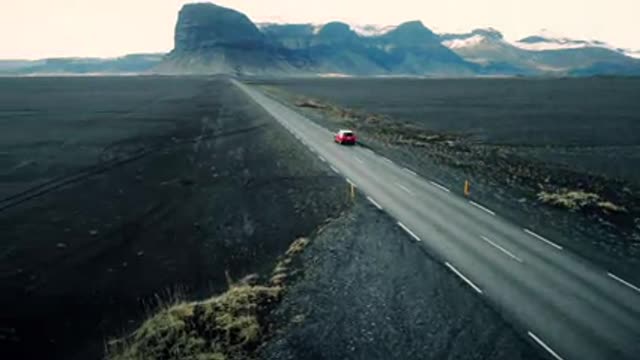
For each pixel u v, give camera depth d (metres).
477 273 23.12
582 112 110.38
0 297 24.19
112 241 31.22
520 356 16.89
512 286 21.83
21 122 91.19
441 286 21.95
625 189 41.94
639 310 19.75
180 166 51.94
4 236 32.19
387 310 20.20
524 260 24.70
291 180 43.50
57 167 52.47
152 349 18.22
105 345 19.94
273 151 57.03
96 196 41.34
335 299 21.28
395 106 128.62
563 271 23.39
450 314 19.66
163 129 79.75
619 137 73.06
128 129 80.44
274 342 18.30
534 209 33.94
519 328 18.47
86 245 30.62
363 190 38.53
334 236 28.81
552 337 17.86
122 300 23.67
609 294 21.11
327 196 37.69
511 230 29.27
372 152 55.56
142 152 60.06
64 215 36.44
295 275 24.08
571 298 20.72
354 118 93.00
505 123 89.88
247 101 128.12
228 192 41.31
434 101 147.38
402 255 25.45
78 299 23.92
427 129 81.06
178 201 39.47
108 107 121.44
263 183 43.34
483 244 26.88
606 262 24.59
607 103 135.38
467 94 184.00
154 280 25.64
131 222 34.72
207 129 78.50
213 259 27.95
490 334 18.20
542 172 47.72
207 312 19.97
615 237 28.52
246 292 21.78
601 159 56.25
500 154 57.88
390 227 29.61
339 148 57.53
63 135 74.62
